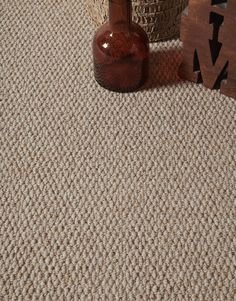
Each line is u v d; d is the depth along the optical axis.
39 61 1.21
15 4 1.33
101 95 1.15
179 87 1.16
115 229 0.95
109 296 0.87
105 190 1.00
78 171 1.02
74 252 0.92
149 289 0.88
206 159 1.04
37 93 1.15
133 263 0.91
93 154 1.05
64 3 1.34
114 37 1.10
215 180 1.01
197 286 0.88
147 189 1.00
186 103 1.13
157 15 1.18
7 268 0.90
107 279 0.89
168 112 1.11
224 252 0.92
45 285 0.88
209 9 1.02
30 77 1.18
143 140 1.07
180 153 1.05
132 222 0.95
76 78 1.18
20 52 1.23
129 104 1.13
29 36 1.27
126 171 1.02
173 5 1.18
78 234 0.94
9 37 1.26
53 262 0.91
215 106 1.12
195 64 1.14
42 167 1.03
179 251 0.92
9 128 1.09
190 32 1.08
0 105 1.13
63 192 0.99
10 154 1.05
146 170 1.02
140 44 1.11
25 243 0.93
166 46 1.24
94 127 1.09
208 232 0.94
